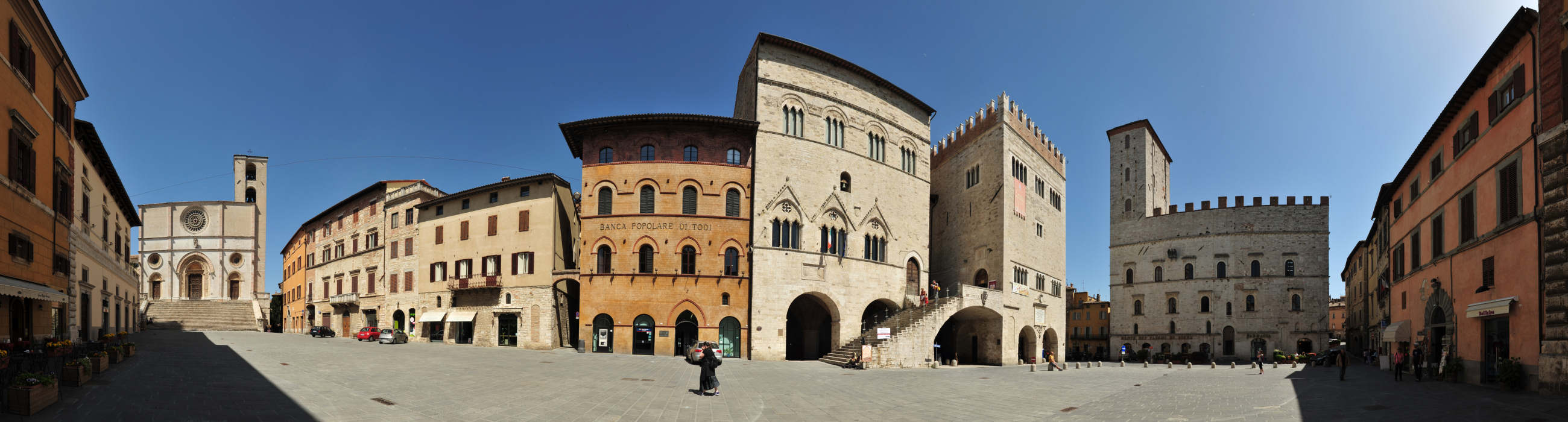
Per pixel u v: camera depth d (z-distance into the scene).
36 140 30.69
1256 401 25.66
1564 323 23.09
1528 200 25.12
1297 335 83.38
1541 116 24.38
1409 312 39.97
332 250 78.00
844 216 53.59
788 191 50.84
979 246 63.53
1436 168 34.91
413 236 65.06
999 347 58.78
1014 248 61.84
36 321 31.16
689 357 39.03
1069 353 121.25
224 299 96.06
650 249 49.22
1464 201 30.91
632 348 47.81
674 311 48.22
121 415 16.25
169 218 97.00
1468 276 30.31
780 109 51.56
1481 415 20.05
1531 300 24.83
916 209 59.38
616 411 20.67
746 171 50.78
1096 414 22.52
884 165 56.97
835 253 52.97
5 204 27.27
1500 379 26.09
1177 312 89.75
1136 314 93.44
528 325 54.53
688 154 50.62
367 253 70.62
